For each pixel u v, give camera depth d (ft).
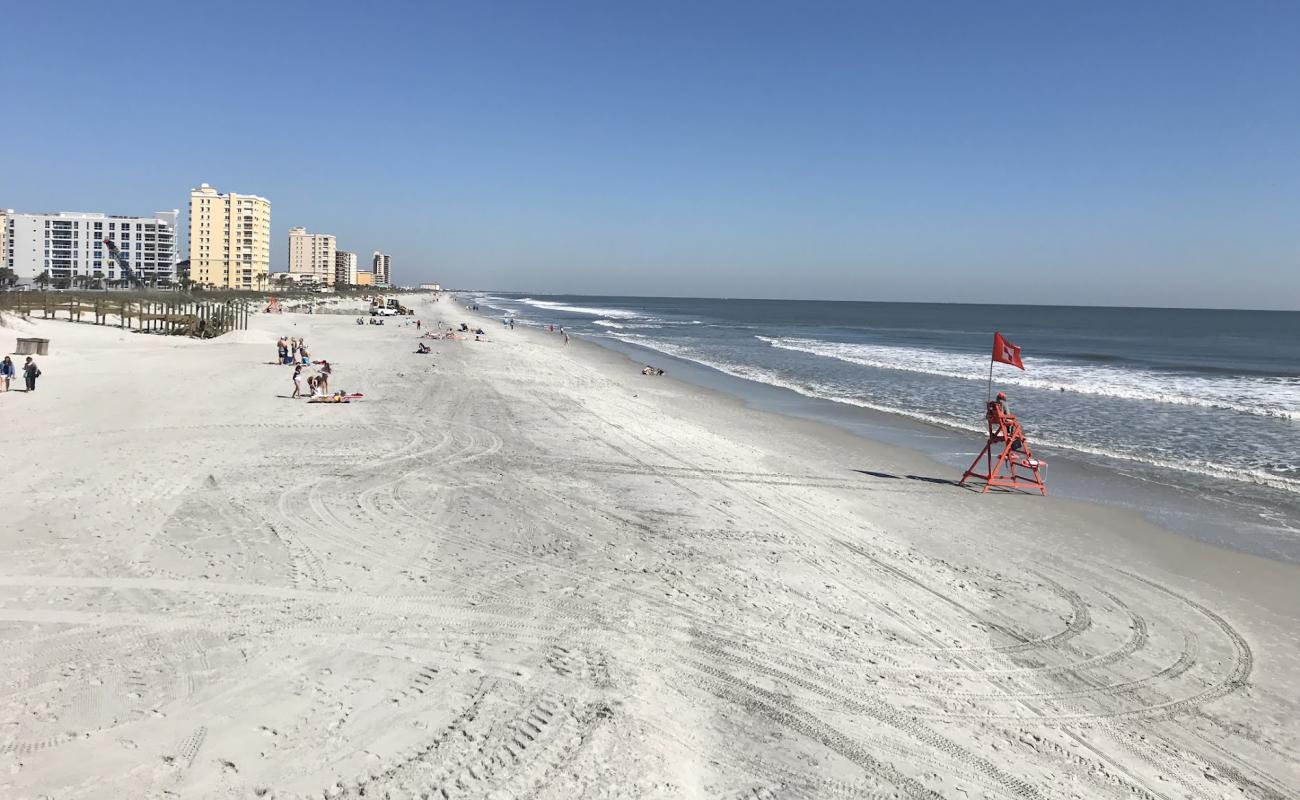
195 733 17.57
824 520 39.29
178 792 15.51
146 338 132.77
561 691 20.54
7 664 20.33
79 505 34.50
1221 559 35.50
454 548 31.55
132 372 84.43
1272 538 38.86
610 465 48.93
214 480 40.06
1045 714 21.08
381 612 24.89
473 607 25.72
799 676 22.27
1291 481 51.21
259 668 20.80
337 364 103.24
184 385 75.51
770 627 25.53
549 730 18.61
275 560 28.99
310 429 55.47
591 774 16.96
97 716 18.07
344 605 25.25
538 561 30.60
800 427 71.10
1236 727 20.90
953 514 42.14
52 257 455.22
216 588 26.04
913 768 18.17
